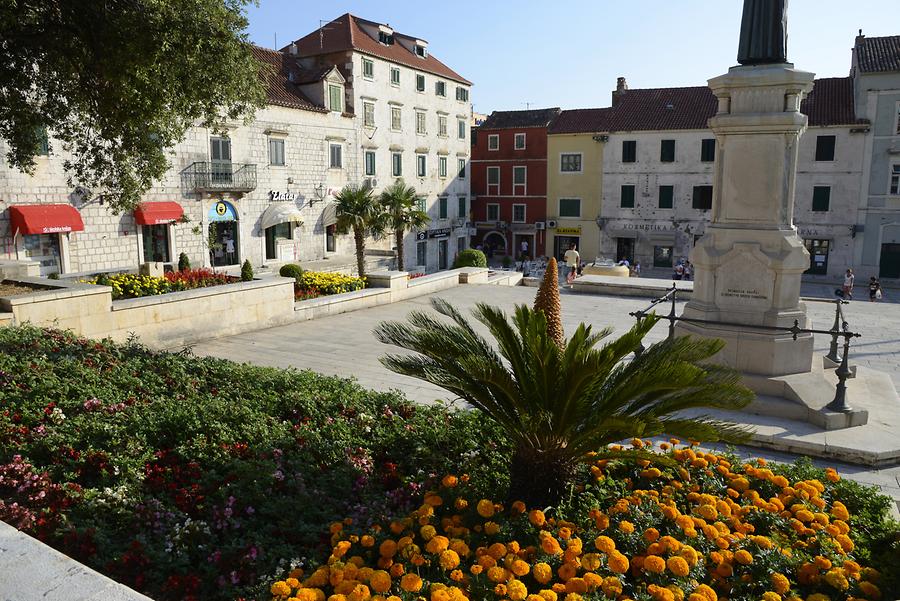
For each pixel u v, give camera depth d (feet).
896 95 122.83
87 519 15.74
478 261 97.09
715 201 31.99
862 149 126.62
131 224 92.99
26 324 34.19
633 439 22.57
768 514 17.46
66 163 45.93
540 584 14.23
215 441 20.30
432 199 156.76
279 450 19.69
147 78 37.47
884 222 127.44
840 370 28.02
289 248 118.62
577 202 158.51
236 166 106.11
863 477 24.67
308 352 43.29
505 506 17.74
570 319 56.85
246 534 15.60
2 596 10.96
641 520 16.51
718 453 22.36
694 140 142.61
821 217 131.75
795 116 29.25
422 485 18.78
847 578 14.52
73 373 25.90
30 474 17.12
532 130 168.55
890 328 51.34
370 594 13.05
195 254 102.32
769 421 28.60
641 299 68.95
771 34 29.73
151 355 31.24
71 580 11.48
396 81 140.26
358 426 22.94
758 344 30.35
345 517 16.94
